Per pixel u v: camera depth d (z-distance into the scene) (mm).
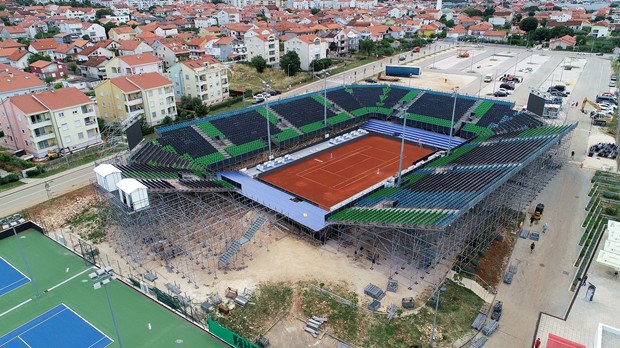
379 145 105375
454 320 50625
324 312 51719
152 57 152500
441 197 62781
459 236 58875
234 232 67188
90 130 105188
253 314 51719
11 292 57000
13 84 120125
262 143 98812
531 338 48875
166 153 86062
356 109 122188
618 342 38719
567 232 68500
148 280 57688
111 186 63312
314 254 62906
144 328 50438
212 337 48875
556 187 82875
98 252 63875
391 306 51938
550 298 55031
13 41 196125
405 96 125000
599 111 120938
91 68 165750
